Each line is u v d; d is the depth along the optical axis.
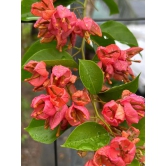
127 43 0.57
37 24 0.47
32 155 1.03
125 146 0.43
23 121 1.07
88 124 0.44
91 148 0.43
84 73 0.47
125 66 0.49
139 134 0.49
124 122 0.49
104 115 0.45
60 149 0.97
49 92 0.44
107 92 0.48
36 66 0.45
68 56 0.50
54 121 0.44
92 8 0.89
